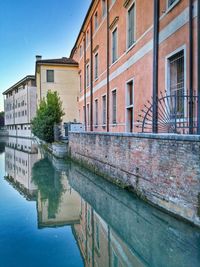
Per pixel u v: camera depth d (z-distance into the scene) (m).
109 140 11.68
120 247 6.02
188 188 6.24
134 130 12.32
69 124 24.59
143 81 11.41
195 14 7.94
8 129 71.19
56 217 8.07
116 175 10.91
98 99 19.23
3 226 7.29
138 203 8.63
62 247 5.97
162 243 6.12
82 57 25.91
